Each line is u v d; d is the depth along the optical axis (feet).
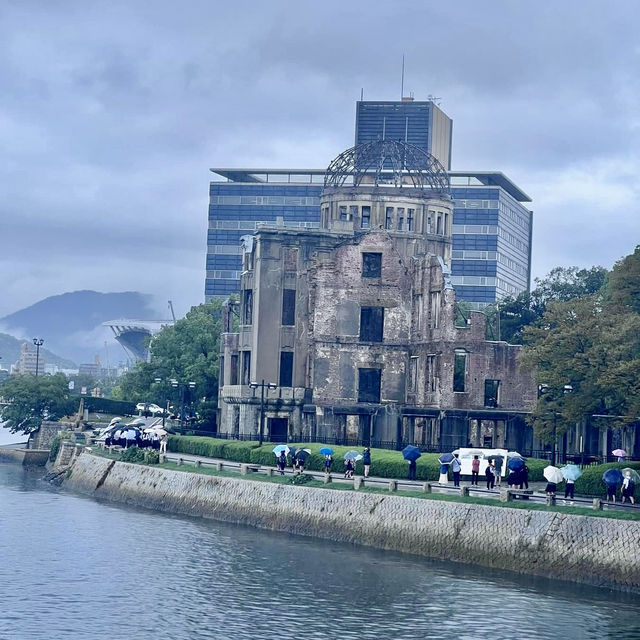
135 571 290.76
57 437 568.00
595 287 630.74
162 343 619.67
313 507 337.72
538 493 306.55
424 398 472.85
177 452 474.08
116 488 425.69
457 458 334.24
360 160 588.50
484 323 458.91
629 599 256.11
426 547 301.43
